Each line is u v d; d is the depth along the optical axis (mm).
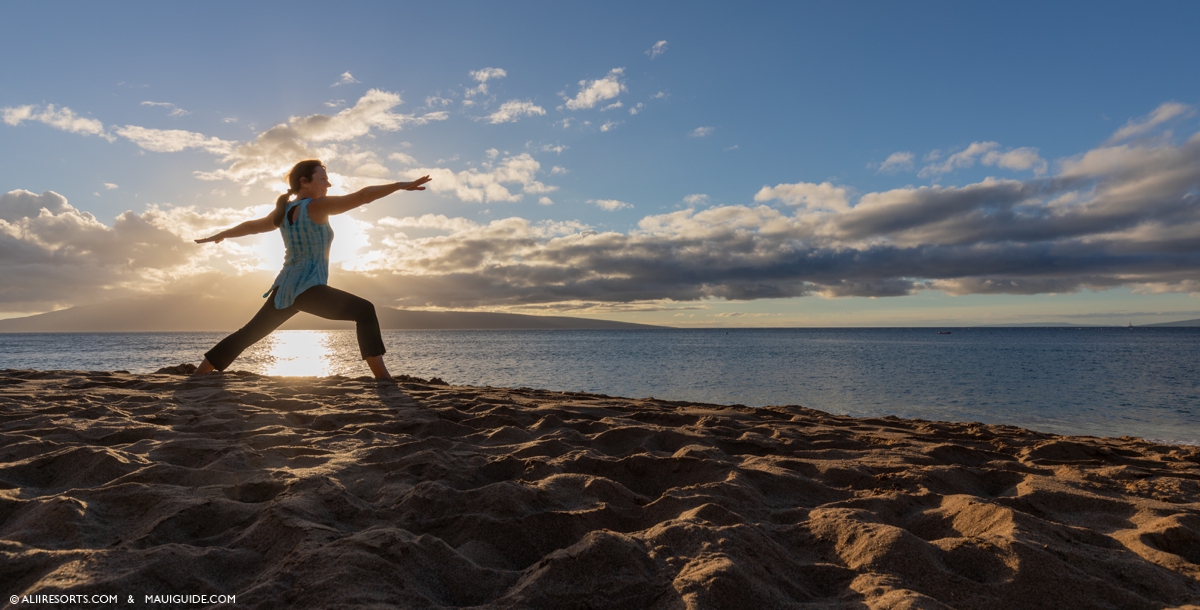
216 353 4875
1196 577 1479
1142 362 31562
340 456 2426
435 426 3250
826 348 54250
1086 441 4184
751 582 1312
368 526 1651
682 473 2381
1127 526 1925
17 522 1531
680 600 1241
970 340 86750
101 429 2705
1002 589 1369
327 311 4938
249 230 4871
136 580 1169
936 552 1542
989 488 2465
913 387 18703
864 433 3770
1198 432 10992
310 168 4766
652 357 38188
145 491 1740
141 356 40219
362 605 1120
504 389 5715
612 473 2385
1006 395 16531
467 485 2146
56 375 5051
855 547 1588
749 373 24531
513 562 1563
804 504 2158
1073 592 1359
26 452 2234
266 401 3762
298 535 1436
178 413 3266
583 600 1250
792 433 3553
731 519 1738
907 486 2293
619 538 1476
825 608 1261
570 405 4312
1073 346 58812
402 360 34562
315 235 4742
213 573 1279
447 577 1333
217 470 2027
